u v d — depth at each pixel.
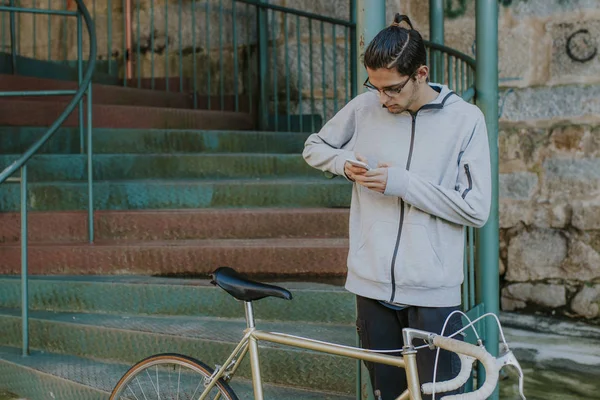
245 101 6.17
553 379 3.85
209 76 6.09
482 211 2.01
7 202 4.14
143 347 3.19
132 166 4.56
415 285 2.05
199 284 3.43
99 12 6.69
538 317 5.08
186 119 5.42
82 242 3.93
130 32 6.58
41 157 4.40
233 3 5.83
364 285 2.14
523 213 5.17
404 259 2.05
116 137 4.80
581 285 5.00
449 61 4.04
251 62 6.12
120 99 5.43
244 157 4.59
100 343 3.29
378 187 1.99
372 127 2.14
